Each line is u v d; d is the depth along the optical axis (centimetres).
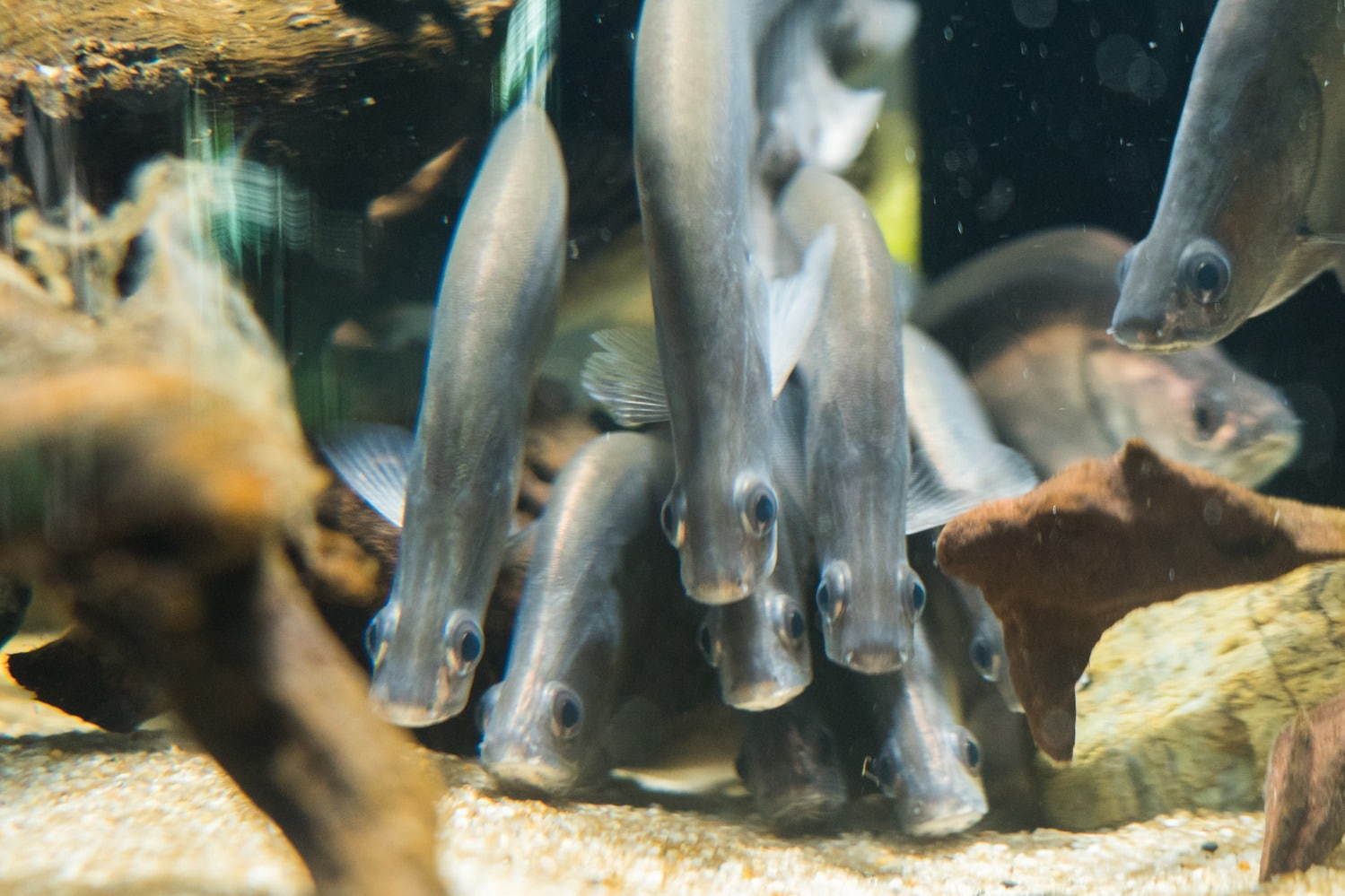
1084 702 60
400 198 68
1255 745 56
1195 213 51
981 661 58
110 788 49
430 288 70
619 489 59
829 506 55
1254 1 50
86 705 58
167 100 60
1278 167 51
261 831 43
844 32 70
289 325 64
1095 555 43
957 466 60
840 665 56
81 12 61
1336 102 51
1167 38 141
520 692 54
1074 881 48
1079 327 70
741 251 51
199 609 23
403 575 53
